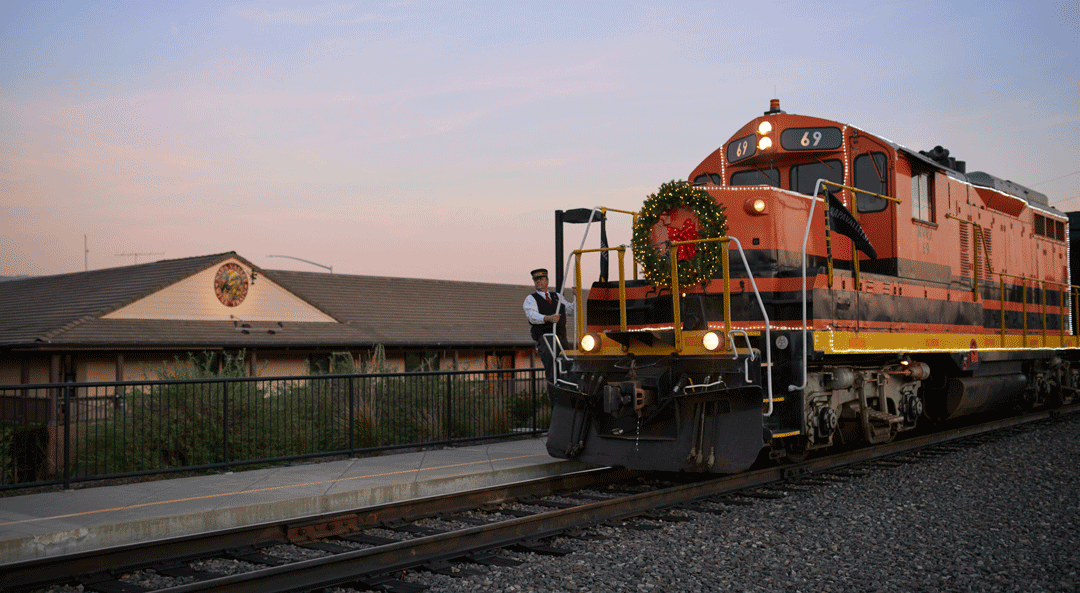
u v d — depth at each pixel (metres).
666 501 7.27
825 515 6.82
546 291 10.72
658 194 8.59
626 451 7.92
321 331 28.70
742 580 5.08
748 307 8.26
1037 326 13.85
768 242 8.45
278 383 10.54
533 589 4.96
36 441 9.73
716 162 10.43
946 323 10.47
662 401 7.69
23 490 8.88
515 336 34.25
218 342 24.52
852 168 9.50
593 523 6.49
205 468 8.80
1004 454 9.95
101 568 5.38
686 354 7.60
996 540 5.95
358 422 11.26
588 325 9.20
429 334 31.56
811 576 5.14
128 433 9.66
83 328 23.08
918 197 10.03
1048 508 7.00
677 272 8.15
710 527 6.45
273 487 7.68
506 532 6.00
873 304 8.76
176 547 5.72
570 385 8.59
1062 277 15.59
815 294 7.81
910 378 10.26
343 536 6.34
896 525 6.45
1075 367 15.91
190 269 26.45
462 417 12.12
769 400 7.18
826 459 8.98
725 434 7.31
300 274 34.03
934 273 10.27
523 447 10.80
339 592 4.96
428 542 5.54
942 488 7.94
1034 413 14.24
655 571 5.28
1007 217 13.10
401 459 9.60
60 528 5.95
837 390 8.83
